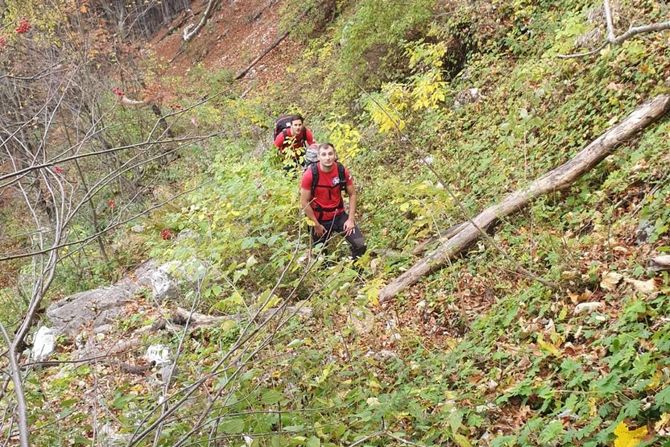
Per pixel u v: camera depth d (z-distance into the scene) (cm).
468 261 525
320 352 378
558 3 827
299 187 668
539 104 671
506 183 592
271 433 258
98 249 955
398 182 670
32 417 287
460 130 776
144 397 378
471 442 326
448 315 476
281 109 1407
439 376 384
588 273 410
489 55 853
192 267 548
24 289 768
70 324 704
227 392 300
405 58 1001
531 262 462
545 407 321
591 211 479
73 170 923
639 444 258
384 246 630
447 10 977
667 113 496
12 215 764
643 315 347
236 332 495
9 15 945
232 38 2331
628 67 592
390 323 480
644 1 647
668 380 288
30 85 779
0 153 386
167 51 2711
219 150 1227
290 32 1778
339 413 342
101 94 1061
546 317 409
